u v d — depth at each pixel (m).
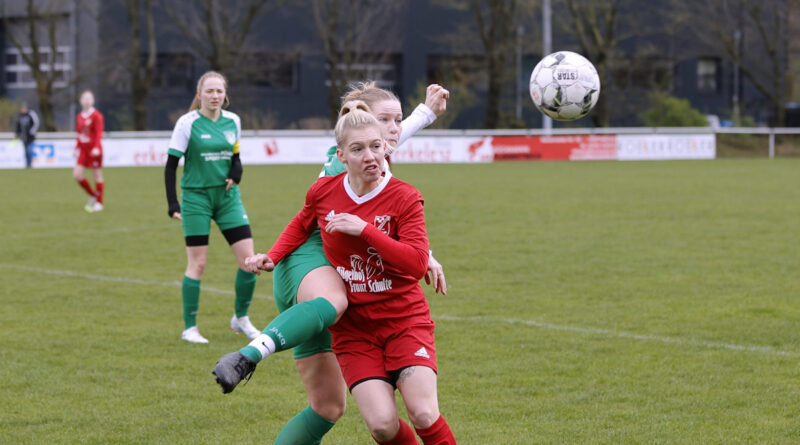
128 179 42.84
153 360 11.66
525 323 13.45
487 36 71.19
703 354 11.62
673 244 21.59
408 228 6.64
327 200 6.89
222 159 12.82
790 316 13.77
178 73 72.56
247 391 10.28
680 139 61.00
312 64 76.06
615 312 14.19
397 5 76.88
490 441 8.48
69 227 25.80
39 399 9.92
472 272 18.02
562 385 10.30
